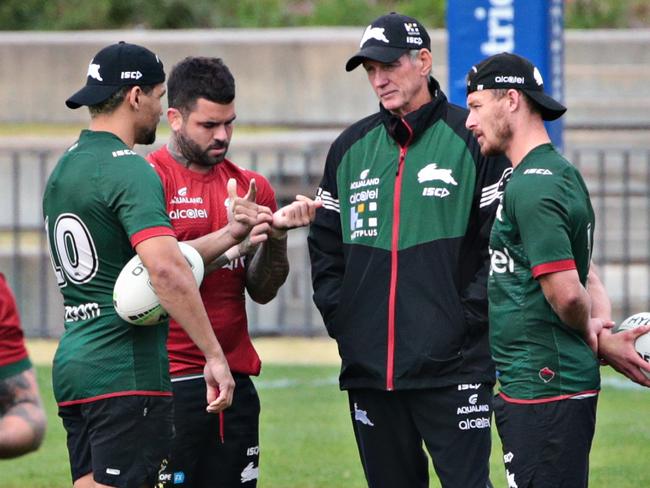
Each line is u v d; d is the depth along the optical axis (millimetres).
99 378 15891
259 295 18797
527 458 15891
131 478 15891
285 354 37219
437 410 17812
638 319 16969
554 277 15336
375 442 18500
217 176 18641
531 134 16109
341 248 18734
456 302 17719
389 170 18125
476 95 16234
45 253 40031
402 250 17953
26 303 40844
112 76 16266
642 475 24125
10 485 24359
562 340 15867
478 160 17750
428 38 18188
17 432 12000
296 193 41906
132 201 15727
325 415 29406
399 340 17828
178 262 15773
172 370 18016
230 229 17547
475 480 17734
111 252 16000
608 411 29516
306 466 25250
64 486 24328
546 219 15414
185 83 17672
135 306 15656
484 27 27891
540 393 15867
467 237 17781
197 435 18156
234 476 18609
